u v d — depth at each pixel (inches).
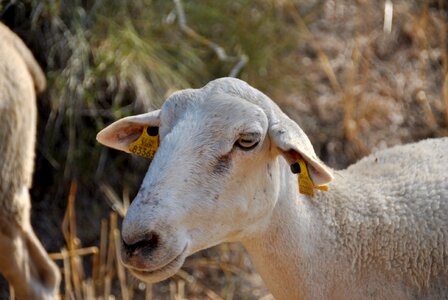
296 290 198.2
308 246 196.1
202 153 176.7
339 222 200.4
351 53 402.6
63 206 344.2
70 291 305.0
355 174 216.1
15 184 269.3
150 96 335.9
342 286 200.7
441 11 402.9
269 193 186.1
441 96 390.9
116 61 341.1
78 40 343.0
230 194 179.0
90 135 342.6
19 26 350.0
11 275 275.3
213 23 369.1
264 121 180.7
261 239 193.5
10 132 264.5
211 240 181.8
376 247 201.0
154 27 358.9
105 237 329.7
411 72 399.2
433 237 203.0
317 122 375.2
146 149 199.2
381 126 378.3
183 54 354.9
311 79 390.0
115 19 354.3
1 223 269.3
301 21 389.4
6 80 262.5
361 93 381.1
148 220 169.9
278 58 381.7
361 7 418.9
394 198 206.5
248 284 330.6
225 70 361.7
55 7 345.1
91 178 344.5
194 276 335.0
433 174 213.5
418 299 203.8
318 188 184.9
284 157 183.9
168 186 173.2
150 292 320.8
